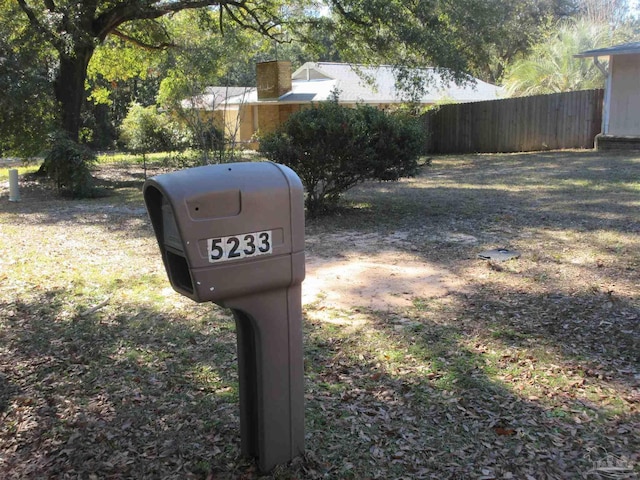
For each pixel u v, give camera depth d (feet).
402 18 57.88
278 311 8.54
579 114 65.98
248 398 9.33
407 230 27.91
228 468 9.43
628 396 11.44
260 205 7.91
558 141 68.13
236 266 7.86
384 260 22.63
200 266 7.61
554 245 23.43
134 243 27.43
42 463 9.87
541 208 31.63
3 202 44.60
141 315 17.15
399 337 14.88
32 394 12.37
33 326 16.51
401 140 30.48
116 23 59.62
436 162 62.39
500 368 12.89
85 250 26.14
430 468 9.35
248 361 9.15
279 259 8.18
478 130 74.69
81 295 19.26
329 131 28.84
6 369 13.66
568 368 12.76
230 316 16.71
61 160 47.01
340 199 36.55
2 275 21.89
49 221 34.94
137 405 11.76
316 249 24.94
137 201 43.75
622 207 30.55
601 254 21.70
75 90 58.75
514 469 9.25
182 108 63.16
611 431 10.20
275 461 9.11
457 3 58.49
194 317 16.78
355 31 63.16
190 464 9.65
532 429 10.34
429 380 12.42
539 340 14.33
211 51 61.82
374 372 12.90
